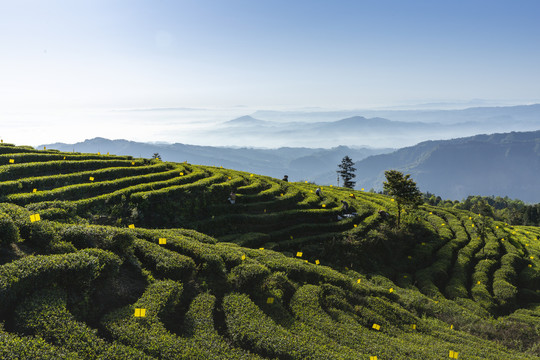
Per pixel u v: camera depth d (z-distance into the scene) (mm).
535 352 27297
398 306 28984
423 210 70438
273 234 42531
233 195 46000
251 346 17000
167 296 18328
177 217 39469
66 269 16344
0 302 13688
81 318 15586
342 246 43781
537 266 49500
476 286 41688
